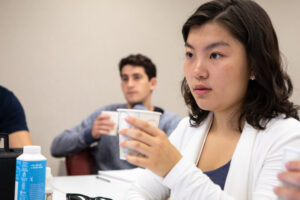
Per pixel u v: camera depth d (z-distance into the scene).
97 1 2.78
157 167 0.69
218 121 0.97
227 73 0.78
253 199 0.74
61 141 2.21
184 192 0.70
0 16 2.50
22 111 1.73
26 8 2.57
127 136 0.68
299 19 3.17
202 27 0.79
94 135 2.12
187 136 1.04
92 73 2.77
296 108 0.88
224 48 0.78
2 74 2.51
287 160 0.46
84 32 2.74
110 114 1.77
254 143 0.84
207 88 0.81
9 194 0.80
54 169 2.66
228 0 0.80
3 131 1.64
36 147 0.76
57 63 2.66
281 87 0.86
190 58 0.83
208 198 0.69
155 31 2.97
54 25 2.65
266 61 0.81
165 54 3.01
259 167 0.80
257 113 0.85
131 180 1.49
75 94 2.72
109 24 2.82
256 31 0.79
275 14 3.14
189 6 3.08
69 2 2.69
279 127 0.81
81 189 1.33
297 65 3.16
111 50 2.83
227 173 0.88
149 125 0.68
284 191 0.44
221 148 0.94
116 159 2.25
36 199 0.74
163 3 2.99
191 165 0.71
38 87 2.61
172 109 3.02
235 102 0.87
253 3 0.81
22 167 0.74
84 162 2.19
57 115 2.67
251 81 0.86
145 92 2.37
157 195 0.98
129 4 2.88
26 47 2.57
